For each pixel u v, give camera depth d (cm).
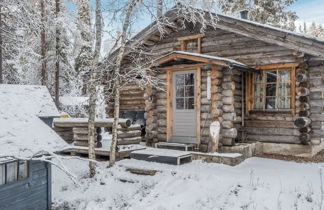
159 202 659
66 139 1066
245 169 802
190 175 755
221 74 997
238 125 1063
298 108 983
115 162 892
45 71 1897
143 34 1225
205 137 1027
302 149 968
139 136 1040
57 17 1838
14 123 611
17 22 1425
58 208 723
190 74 1084
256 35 1025
